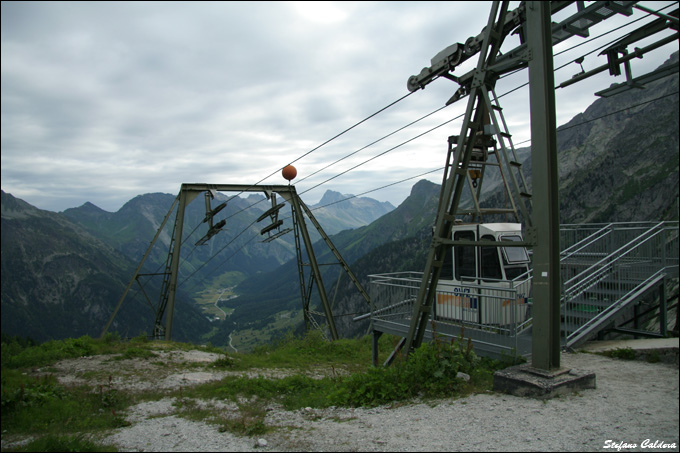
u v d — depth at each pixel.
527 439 4.91
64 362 12.98
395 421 5.96
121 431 6.42
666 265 12.23
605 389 6.68
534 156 7.15
